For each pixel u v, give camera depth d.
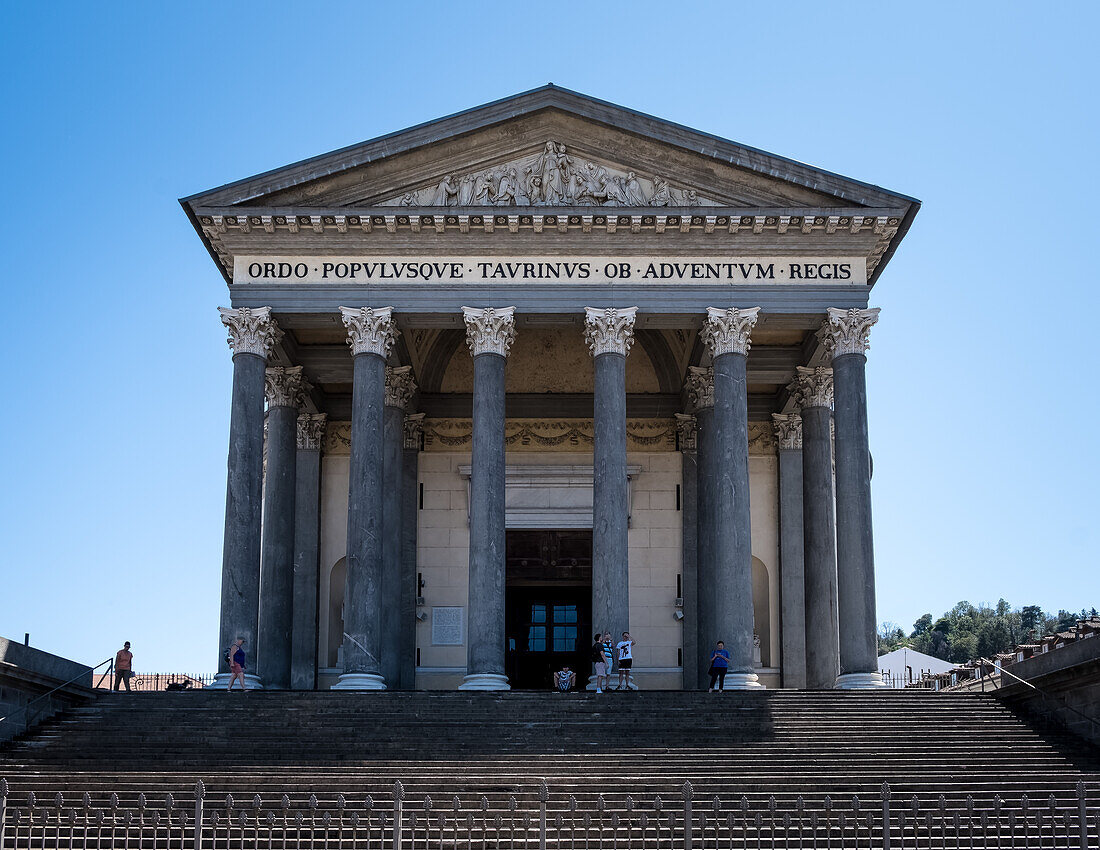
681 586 51.91
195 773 29.30
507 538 53.06
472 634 40.22
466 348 54.09
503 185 43.28
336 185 43.12
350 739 32.34
